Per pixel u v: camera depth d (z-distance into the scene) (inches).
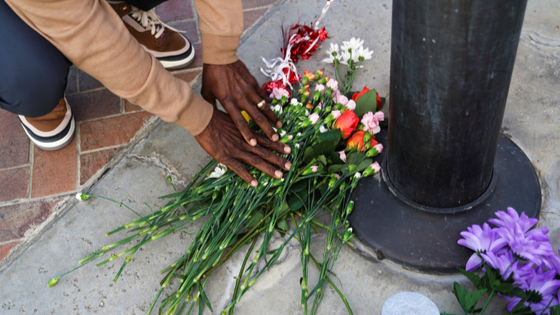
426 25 33.6
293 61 70.5
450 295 46.1
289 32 72.5
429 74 36.6
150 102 42.1
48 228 56.9
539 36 68.3
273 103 59.2
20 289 51.6
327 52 69.0
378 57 70.1
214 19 47.2
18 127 68.2
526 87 62.6
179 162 61.5
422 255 47.1
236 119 48.3
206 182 53.3
